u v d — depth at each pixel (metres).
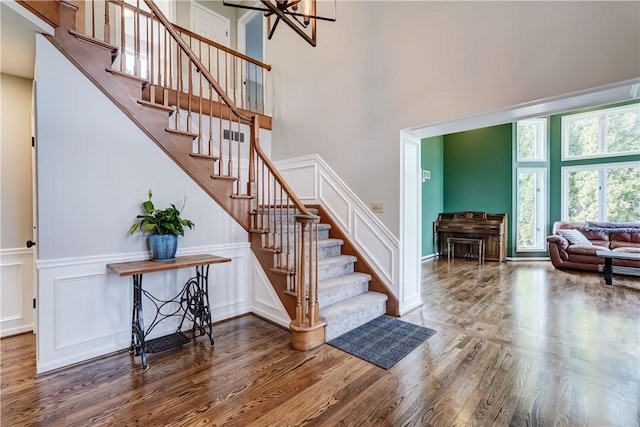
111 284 2.53
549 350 2.56
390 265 3.48
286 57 4.79
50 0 2.19
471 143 7.42
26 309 2.96
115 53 2.61
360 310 3.11
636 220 6.07
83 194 2.38
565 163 6.77
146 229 2.60
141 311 2.41
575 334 2.88
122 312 2.59
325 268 3.39
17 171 2.95
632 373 2.20
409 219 3.61
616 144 6.29
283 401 1.91
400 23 3.37
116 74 2.54
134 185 2.64
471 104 2.85
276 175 3.09
